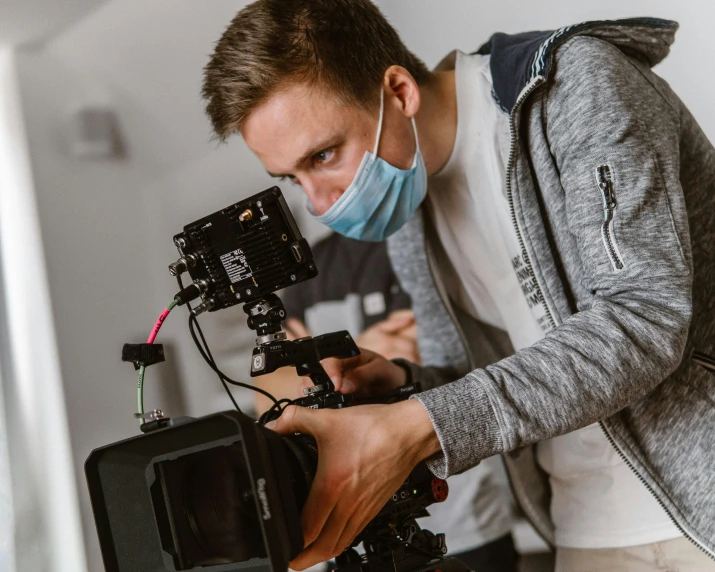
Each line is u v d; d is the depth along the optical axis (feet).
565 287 3.63
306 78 3.54
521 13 6.69
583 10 6.43
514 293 4.37
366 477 2.70
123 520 2.87
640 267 3.03
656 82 3.70
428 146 4.15
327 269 7.29
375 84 3.77
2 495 6.25
